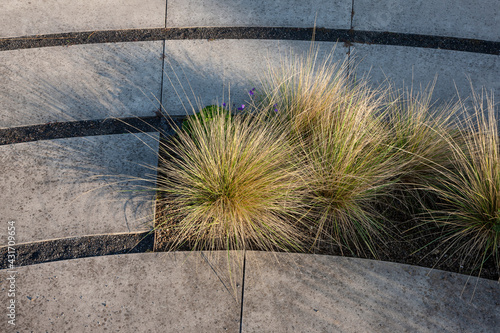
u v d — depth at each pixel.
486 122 2.71
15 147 2.59
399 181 2.49
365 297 2.14
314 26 2.94
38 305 2.08
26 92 2.80
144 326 2.04
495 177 2.18
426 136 2.45
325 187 2.33
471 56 3.05
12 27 3.07
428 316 2.08
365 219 2.38
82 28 3.10
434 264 2.24
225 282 2.17
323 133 2.39
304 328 2.05
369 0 3.28
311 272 2.21
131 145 2.64
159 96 2.84
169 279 2.17
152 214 2.38
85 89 2.84
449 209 2.39
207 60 3.00
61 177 2.48
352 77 2.92
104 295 2.12
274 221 2.32
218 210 2.23
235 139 2.27
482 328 2.04
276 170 2.34
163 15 3.18
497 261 2.22
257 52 3.05
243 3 3.27
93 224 2.34
